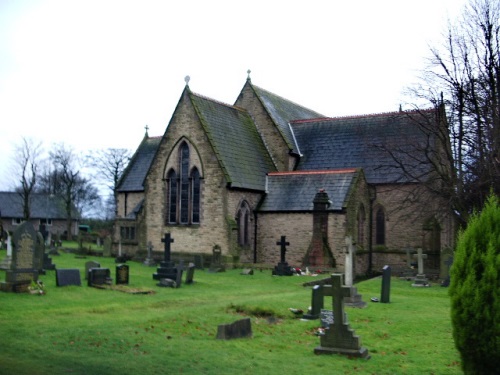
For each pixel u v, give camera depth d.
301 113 60.12
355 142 49.84
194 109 43.78
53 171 148.88
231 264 40.84
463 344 11.98
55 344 15.20
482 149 35.62
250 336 17.28
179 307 22.56
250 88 52.25
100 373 12.67
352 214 41.38
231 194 42.19
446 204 37.97
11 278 24.02
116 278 28.73
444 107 40.44
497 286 11.70
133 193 60.44
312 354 15.28
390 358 15.10
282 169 49.62
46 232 57.97
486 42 38.59
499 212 12.25
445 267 34.84
